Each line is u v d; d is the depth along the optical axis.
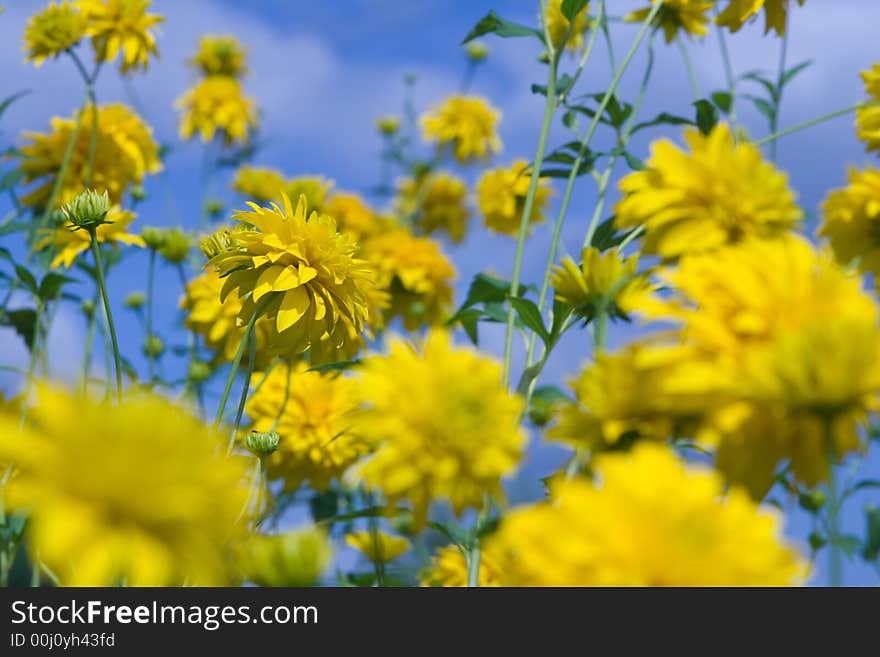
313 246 0.60
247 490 0.32
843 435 0.28
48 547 0.22
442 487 0.35
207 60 1.79
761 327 0.28
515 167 1.44
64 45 1.03
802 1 0.72
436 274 1.36
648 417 0.31
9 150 0.92
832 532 0.26
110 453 0.23
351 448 0.73
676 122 0.75
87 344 0.80
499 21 0.67
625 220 0.40
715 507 0.26
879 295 0.51
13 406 0.58
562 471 0.36
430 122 1.91
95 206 0.52
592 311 0.45
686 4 0.87
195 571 0.24
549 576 0.25
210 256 0.65
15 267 0.66
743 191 0.37
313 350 0.64
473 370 0.36
